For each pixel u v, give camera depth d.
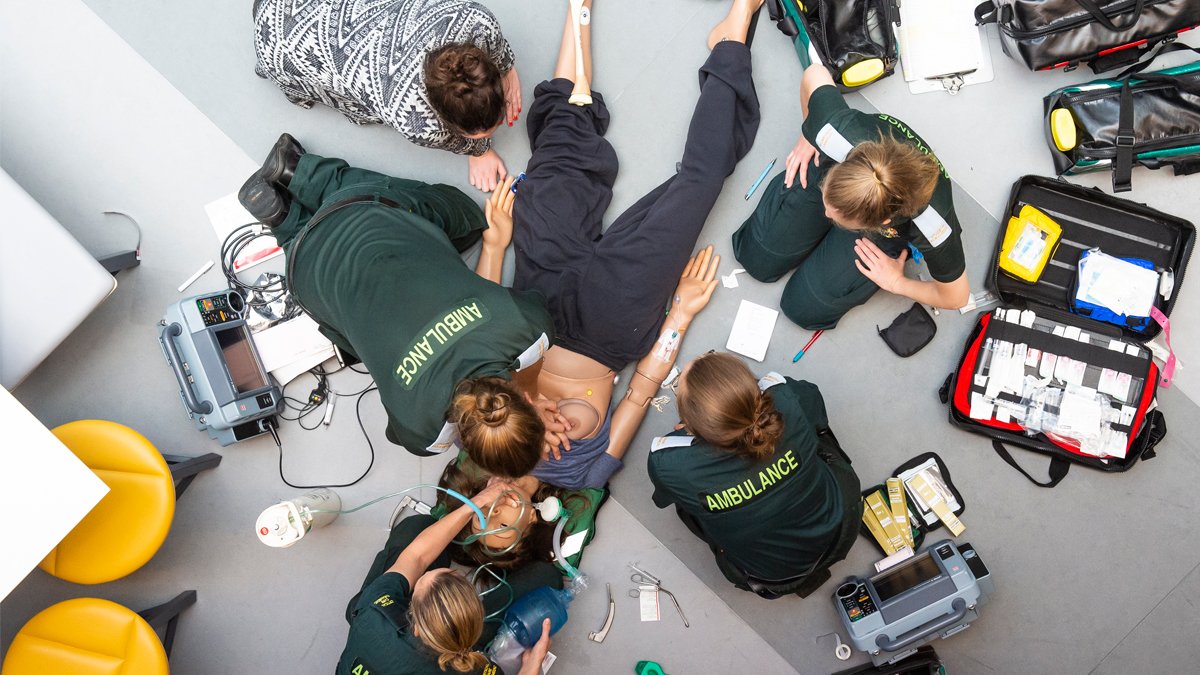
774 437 2.07
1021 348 2.70
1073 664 2.82
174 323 2.56
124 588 2.80
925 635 2.65
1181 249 2.68
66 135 2.78
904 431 2.83
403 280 2.01
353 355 2.75
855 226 2.03
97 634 2.38
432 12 2.26
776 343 2.83
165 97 2.78
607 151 2.71
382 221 2.14
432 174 2.80
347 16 2.28
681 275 2.76
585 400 2.66
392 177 2.63
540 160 2.65
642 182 2.81
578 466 2.68
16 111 2.77
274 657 2.82
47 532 2.07
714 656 2.83
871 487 2.84
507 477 1.94
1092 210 2.74
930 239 2.16
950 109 2.80
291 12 2.30
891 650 2.68
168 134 2.79
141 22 2.77
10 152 2.77
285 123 2.79
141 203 2.79
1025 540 2.83
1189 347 2.78
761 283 2.82
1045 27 2.54
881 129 2.17
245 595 2.82
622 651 2.83
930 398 2.83
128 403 2.81
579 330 2.64
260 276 2.76
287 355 2.71
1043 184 2.72
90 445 2.37
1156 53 2.65
